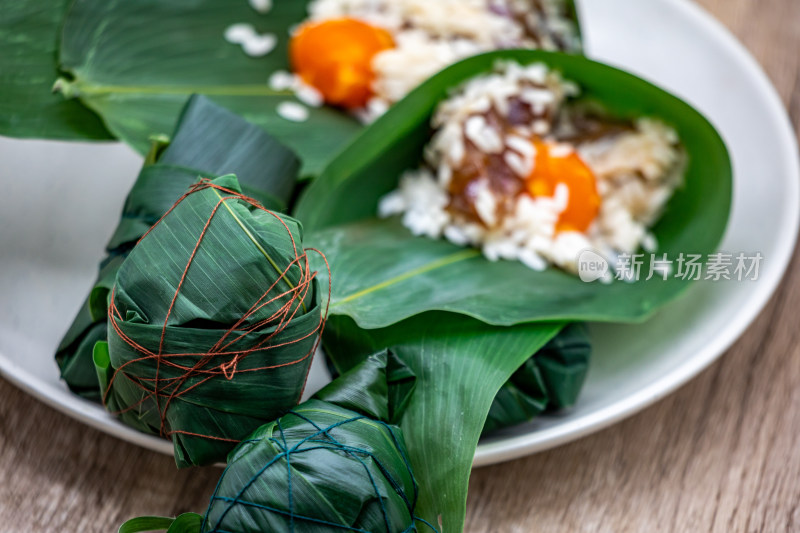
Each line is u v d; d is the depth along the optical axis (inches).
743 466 20.0
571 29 22.0
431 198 20.6
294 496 17.1
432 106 20.7
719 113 22.1
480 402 18.2
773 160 21.3
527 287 19.7
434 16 21.8
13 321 19.4
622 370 20.0
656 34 22.9
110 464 19.3
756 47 23.7
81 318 18.7
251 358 17.4
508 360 18.6
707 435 20.2
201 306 17.3
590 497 19.7
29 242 20.0
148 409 17.9
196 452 17.8
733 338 19.7
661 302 19.9
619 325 20.3
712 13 24.0
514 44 21.8
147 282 17.4
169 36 20.9
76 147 20.7
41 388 18.6
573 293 19.8
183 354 17.3
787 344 21.0
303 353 17.7
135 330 17.3
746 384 20.6
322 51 21.3
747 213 21.1
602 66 20.5
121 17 20.4
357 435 17.5
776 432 20.3
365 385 18.0
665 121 20.9
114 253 18.8
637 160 20.8
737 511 19.7
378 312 18.5
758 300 20.0
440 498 17.9
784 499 19.8
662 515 19.6
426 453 18.1
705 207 20.7
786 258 20.4
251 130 19.5
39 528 18.9
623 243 20.7
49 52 19.9
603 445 20.0
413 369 18.6
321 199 20.1
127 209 18.9
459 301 19.0
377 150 20.3
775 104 21.7
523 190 20.4
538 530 19.4
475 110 20.4
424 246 20.2
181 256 17.4
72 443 19.4
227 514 17.2
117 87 20.2
